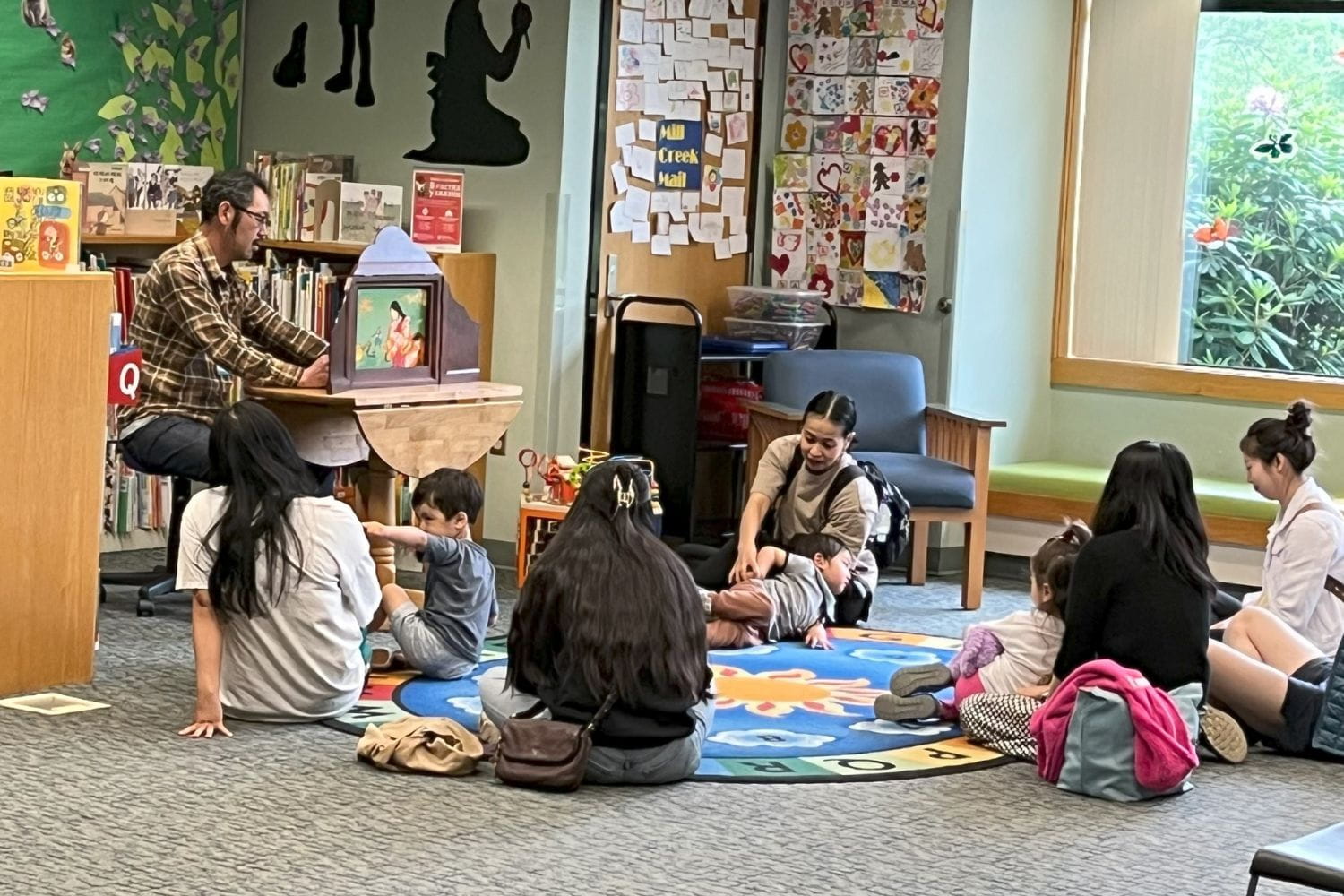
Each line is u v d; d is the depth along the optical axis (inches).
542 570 180.5
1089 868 165.6
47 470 207.6
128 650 231.0
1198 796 192.2
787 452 270.2
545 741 179.6
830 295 339.6
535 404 305.0
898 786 189.5
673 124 323.9
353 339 242.2
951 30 325.1
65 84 296.4
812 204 340.5
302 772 182.7
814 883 157.5
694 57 326.0
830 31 337.1
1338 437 328.2
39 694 207.9
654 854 162.9
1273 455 223.6
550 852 161.8
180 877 150.9
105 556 291.0
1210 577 197.0
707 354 318.0
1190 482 197.9
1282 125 335.9
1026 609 299.4
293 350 253.3
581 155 305.3
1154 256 344.2
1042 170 343.3
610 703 179.8
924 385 322.3
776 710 217.9
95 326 210.1
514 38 303.1
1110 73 344.8
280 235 297.6
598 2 305.3
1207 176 341.4
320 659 200.1
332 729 200.1
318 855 158.1
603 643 178.2
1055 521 326.3
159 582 257.9
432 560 222.1
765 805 180.1
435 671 223.1
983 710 204.8
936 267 328.8
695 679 181.2
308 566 198.5
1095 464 347.6
